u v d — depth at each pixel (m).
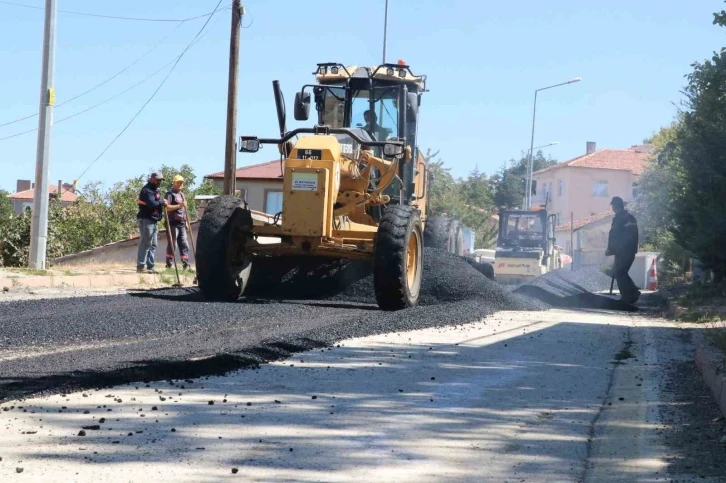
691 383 10.76
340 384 10.06
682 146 21.14
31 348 12.47
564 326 17.84
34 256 26.06
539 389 10.18
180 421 7.90
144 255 26.38
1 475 6.09
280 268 22.73
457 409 8.85
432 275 23.09
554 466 6.81
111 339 13.56
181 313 16.81
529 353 13.30
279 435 7.50
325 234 19.05
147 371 10.07
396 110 23.92
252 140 20.47
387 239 19.16
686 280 41.31
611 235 27.95
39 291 21.69
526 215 52.75
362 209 21.70
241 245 20.08
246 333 14.44
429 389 9.92
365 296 21.83
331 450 7.05
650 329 18.00
